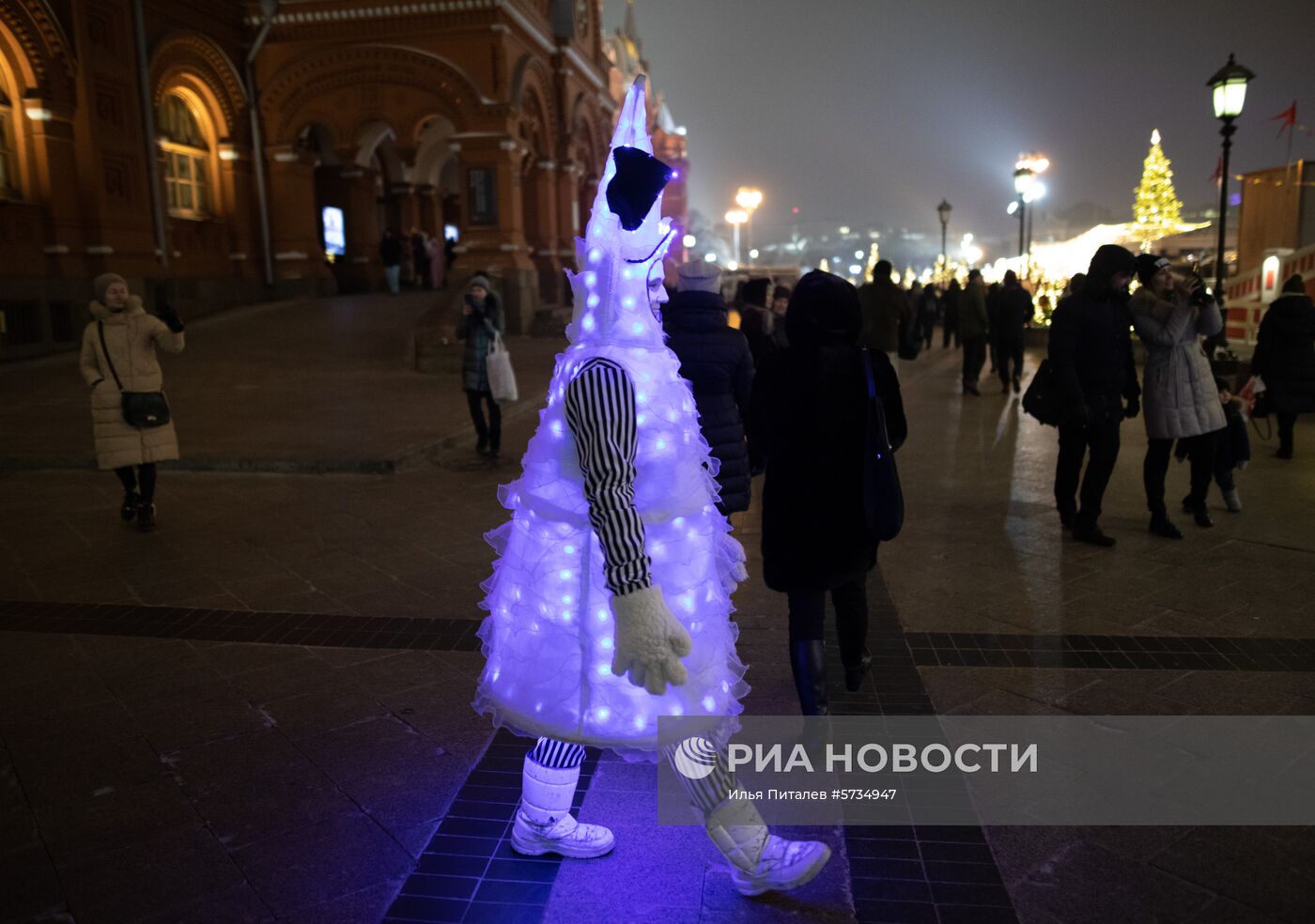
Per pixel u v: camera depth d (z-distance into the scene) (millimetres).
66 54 15906
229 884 2627
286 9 20750
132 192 17547
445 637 4457
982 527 6277
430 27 20484
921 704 3699
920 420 10930
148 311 17828
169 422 6371
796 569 3199
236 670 4082
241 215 21078
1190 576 5211
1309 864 2676
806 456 3178
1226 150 11859
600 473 2031
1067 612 4684
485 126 20547
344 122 21203
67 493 7484
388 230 25109
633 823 2936
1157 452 5910
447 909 2527
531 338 20062
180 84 19672
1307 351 7984
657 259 2283
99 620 4680
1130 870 2666
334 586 5195
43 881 2635
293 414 10836
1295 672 3945
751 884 2516
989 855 2746
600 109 28156
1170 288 5848
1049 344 5730
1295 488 7164
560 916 2502
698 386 4277
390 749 3385
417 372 14594
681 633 1995
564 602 2227
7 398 11961
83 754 3352
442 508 6945
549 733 2275
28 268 15695
